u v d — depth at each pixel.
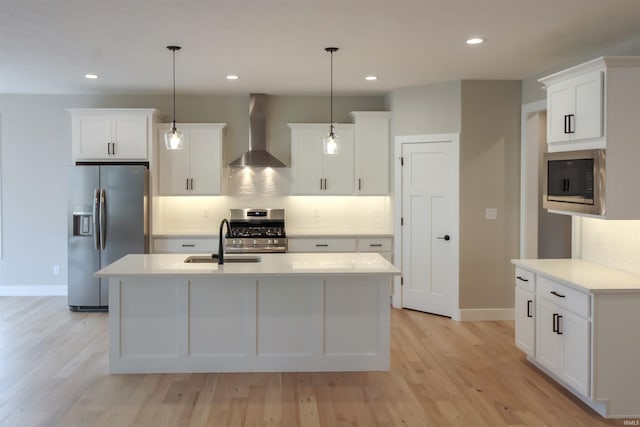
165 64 5.17
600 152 3.68
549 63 5.11
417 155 6.32
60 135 6.95
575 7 3.52
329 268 4.26
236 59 4.95
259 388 4.00
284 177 7.12
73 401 3.76
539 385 4.11
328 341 4.33
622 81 3.66
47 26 3.92
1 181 6.94
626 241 4.13
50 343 5.08
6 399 3.80
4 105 6.88
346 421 3.49
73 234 6.30
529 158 5.85
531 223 5.88
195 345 4.28
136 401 3.77
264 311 4.29
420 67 5.29
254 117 6.88
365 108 7.07
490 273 6.00
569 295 3.80
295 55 4.80
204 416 3.54
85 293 6.32
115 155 6.47
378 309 4.33
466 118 5.90
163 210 7.07
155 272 4.07
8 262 7.02
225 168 7.01
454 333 5.52
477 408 3.70
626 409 3.55
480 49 4.59
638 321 3.51
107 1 3.40
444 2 3.42
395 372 4.37
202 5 3.47
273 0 3.38
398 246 6.54
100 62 5.07
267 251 6.53
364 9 3.55
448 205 6.07
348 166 6.82
